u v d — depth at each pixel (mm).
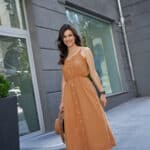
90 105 4445
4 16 7773
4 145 4762
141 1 15086
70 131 4453
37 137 7680
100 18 13320
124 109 11508
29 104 8008
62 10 9844
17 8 8281
